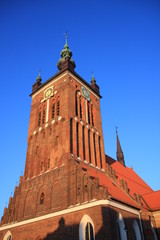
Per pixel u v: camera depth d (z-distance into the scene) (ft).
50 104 166.81
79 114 161.17
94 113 181.06
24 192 139.23
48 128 154.10
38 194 130.41
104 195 102.53
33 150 154.40
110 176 154.40
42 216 118.42
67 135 137.80
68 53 207.62
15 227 128.47
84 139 154.71
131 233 111.55
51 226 111.45
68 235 102.63
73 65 183.21
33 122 169.99
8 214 139.44
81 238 98.68
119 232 105.19
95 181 108.99
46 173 134.00
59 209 113.50
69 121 144.66
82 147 147.13
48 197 122.83
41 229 114.83
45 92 178.70
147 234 121.19
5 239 129.59
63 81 167.84
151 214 145.59
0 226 138.00
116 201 109.29
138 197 138.21
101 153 165.58
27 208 130.52
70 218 106.32
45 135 153.28
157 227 142.82
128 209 118.42
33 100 186.60
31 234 117.70
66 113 147.95
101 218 96.22
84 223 101.24
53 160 136.15
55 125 150.41
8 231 131.03
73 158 126.00
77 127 152.76
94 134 168.35
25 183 142.72
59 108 157.69
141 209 130.93
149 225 129.49
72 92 163.63
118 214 106.73
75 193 112.78
